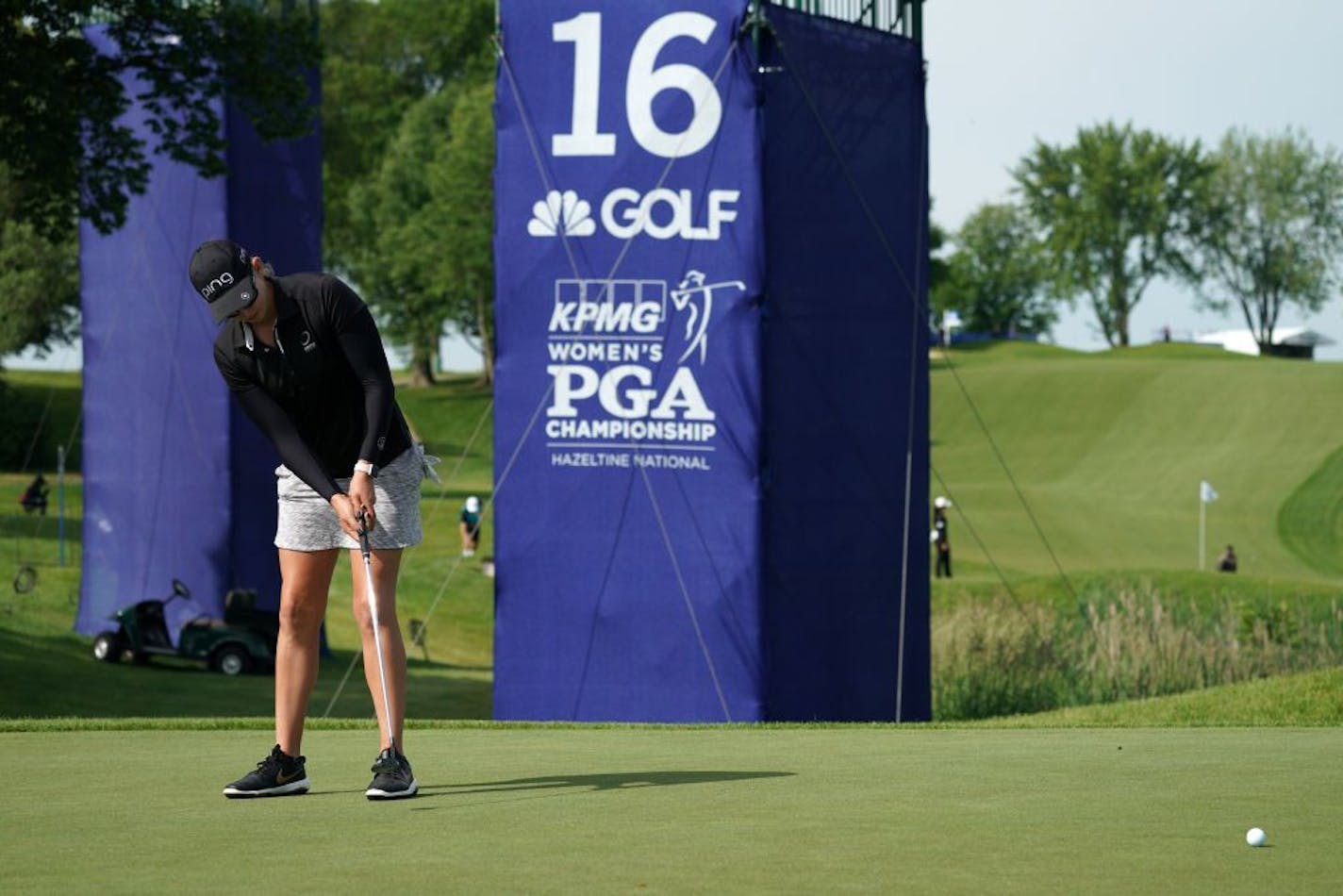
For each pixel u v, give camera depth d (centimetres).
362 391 587
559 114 1838
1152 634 2241
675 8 1814
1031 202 12544
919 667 1952
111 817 500
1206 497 4966
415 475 595
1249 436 7062
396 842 448
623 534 1812
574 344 1827
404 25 9819
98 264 2986
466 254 8338
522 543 1833
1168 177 12256
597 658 1814
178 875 400
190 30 2534
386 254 8844
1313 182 11975
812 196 1847
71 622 3062
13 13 2352
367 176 9262
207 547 2864
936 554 4434
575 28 1836
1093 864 410
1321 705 1488
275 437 579
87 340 3002
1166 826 471
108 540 2970
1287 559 5194
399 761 548
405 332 9244
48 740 734
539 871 402
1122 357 11406
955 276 15212
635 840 448
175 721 852
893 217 1945
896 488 1923
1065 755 665
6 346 5791
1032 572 4525
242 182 2897
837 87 1878
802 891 376
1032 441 7481
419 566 4334
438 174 8462
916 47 1989
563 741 736
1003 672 2208
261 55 2625
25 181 2497
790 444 1817
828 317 1855
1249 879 390
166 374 2905
